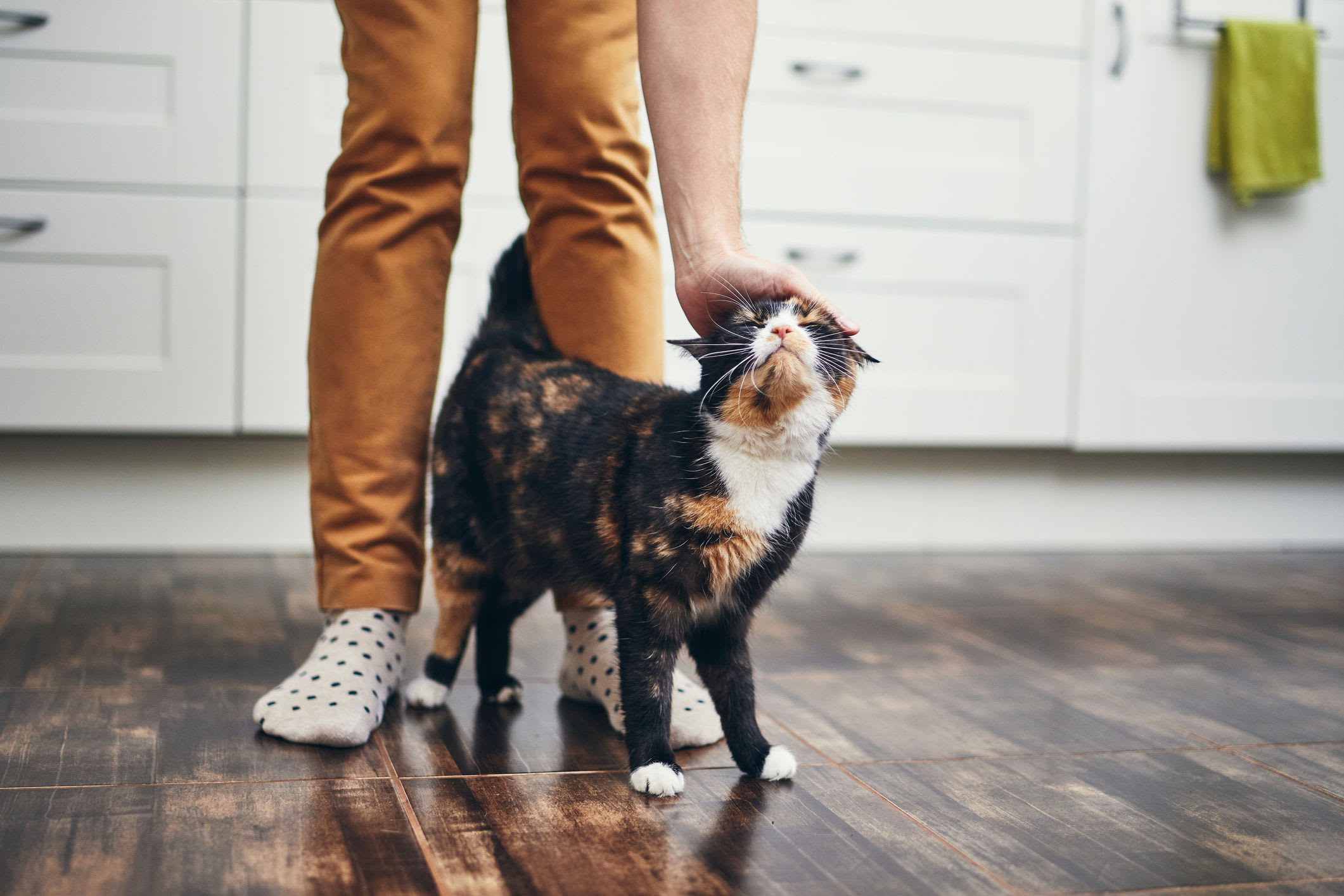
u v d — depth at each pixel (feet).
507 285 4.09
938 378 7.36
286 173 6.50
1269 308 7.73
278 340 6.58
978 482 7.72
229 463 6.82
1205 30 7.45
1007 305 7.41
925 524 7.67
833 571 6.77
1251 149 7.35
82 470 6.65
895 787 3.16
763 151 7.03
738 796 3.05
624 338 3.92
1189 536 8.03
